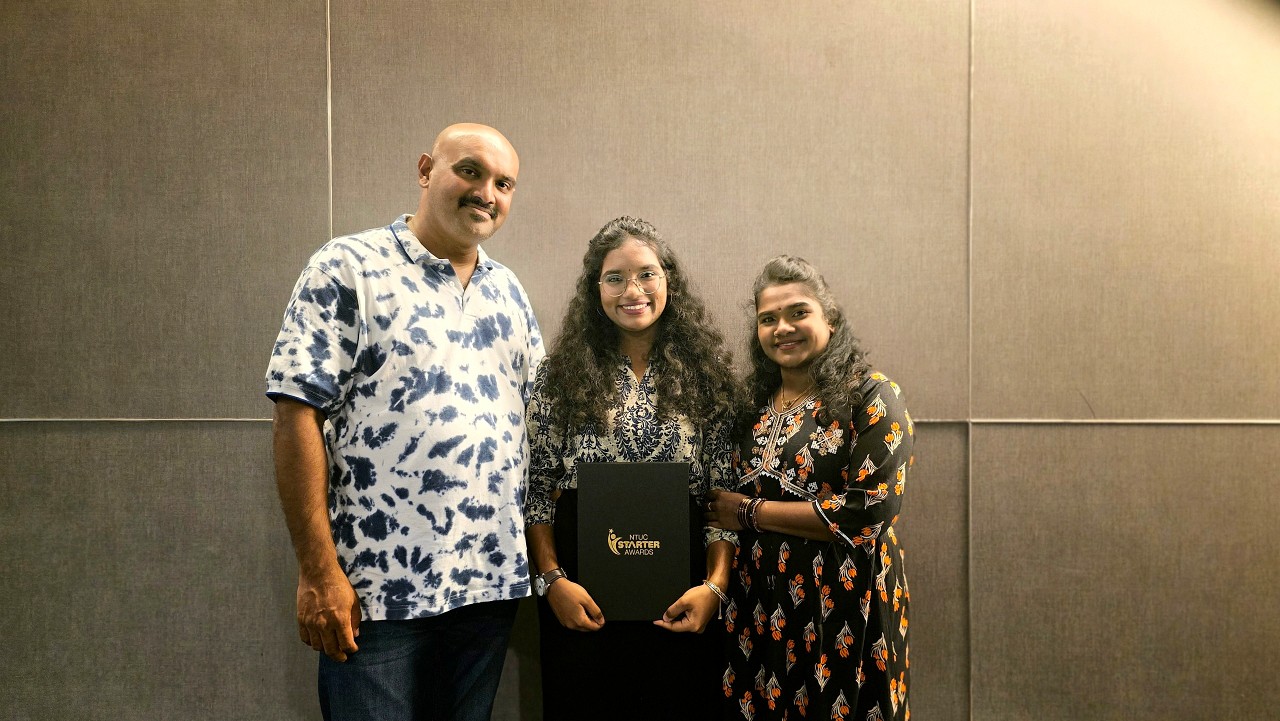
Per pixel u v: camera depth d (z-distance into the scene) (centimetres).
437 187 163
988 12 221
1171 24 221
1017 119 222
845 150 221
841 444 166
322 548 149
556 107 220
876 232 220
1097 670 219
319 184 219
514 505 167
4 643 219
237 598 218
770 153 221
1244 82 221
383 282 160
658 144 220
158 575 218
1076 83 221
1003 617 219
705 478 177
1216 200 221
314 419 153
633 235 174
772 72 221
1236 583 219
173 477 219
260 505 218
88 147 220
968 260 221
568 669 166
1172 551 219
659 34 221
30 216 220
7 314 220
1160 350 220
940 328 220
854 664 163
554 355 176
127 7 221
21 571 219
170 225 220
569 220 220
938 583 220
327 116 220
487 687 170
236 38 220
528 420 177
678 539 165
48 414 220
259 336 219
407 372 158
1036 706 218
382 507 156
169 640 218
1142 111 221
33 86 221
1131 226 221
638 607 164
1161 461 220
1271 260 221
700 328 179
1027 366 221
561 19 220
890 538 176
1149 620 219
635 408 172
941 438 220
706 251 220
